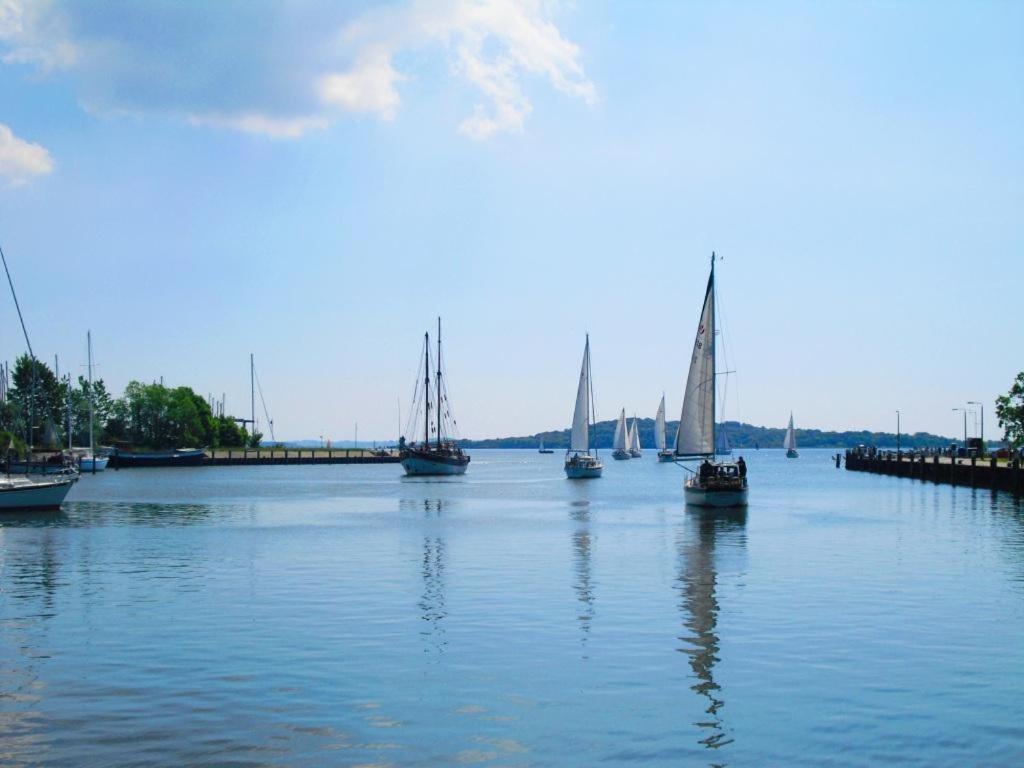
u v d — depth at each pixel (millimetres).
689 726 18188
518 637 25406
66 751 16875
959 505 73438
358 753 16797
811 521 60156
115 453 170500
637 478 141625
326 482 124812
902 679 21203
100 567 39062
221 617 28156
